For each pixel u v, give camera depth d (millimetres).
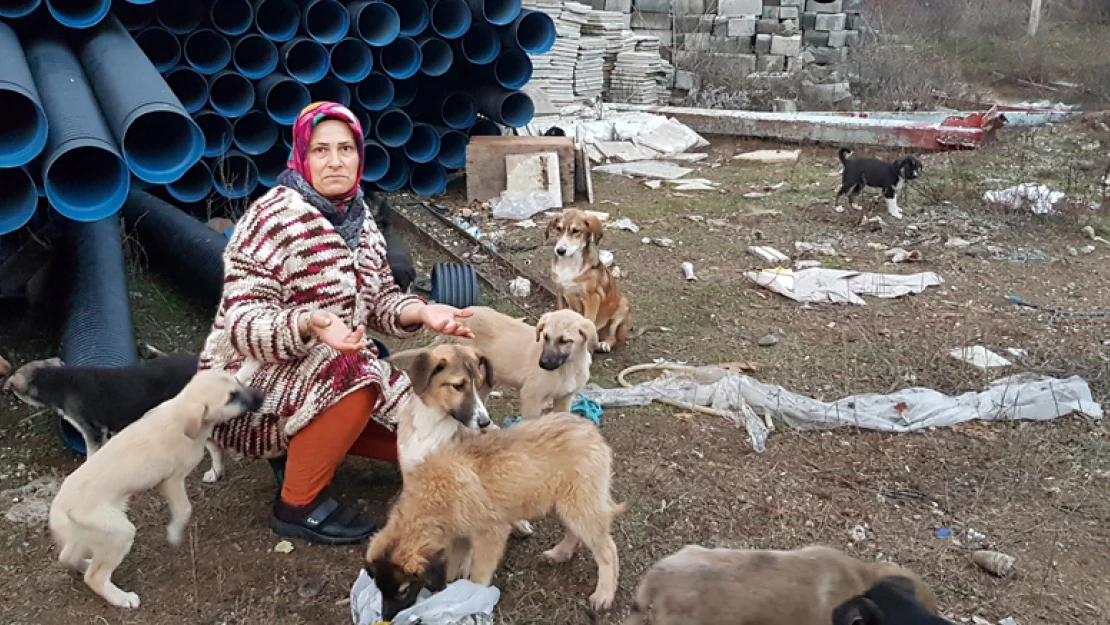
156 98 6043
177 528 3902
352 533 4168
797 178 11789
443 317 4148
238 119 9516
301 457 4102
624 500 4520
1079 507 4520
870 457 4992
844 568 3143
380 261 4418
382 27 10117
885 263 8352
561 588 3891
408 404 4035
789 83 16094
